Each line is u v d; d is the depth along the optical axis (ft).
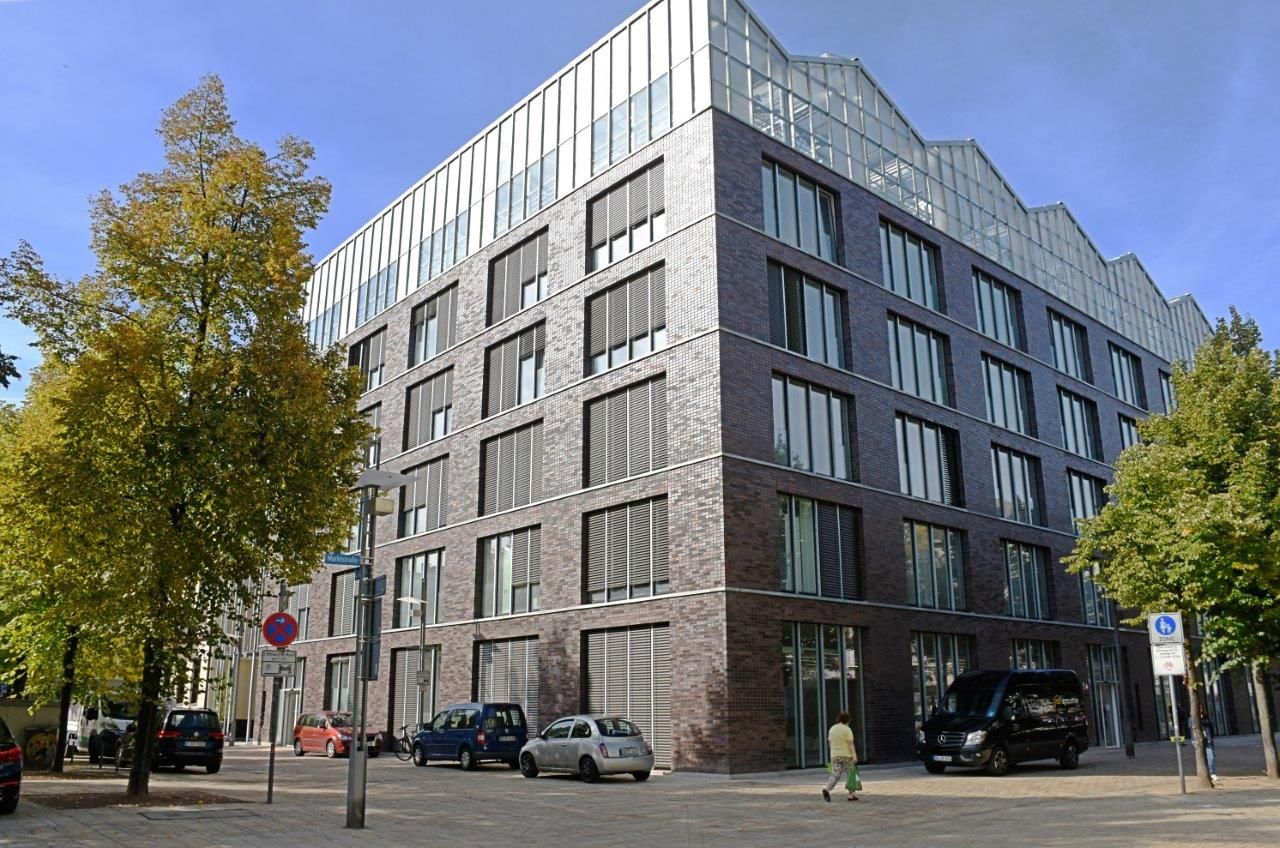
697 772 72.74
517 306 105.40
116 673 69.46
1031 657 103.55
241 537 55.01
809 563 81.87
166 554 51.60
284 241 58.70
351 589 125.29
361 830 43.16
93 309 56.80
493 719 83.46
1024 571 106.93
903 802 54.49
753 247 84.23
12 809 46.91
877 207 99.66
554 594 90.38
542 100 106.93
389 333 128.47
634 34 95.09
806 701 77.77
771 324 84.84
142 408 54.24
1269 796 54.44
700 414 79.10
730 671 72.23
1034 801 54.24
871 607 85.05
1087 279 134.41
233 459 53.26
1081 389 125.49
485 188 114.11
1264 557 60.08
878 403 92.27
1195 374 70.69
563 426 93.76
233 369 56.39
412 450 118.11
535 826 44.98
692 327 81.66
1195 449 66.54
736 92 87.61
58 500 50.78
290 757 107.55
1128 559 64.75
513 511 98.53
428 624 108.68
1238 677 79.10
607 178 94.68
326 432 58.13
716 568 74.74
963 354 105.50
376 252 135.74
